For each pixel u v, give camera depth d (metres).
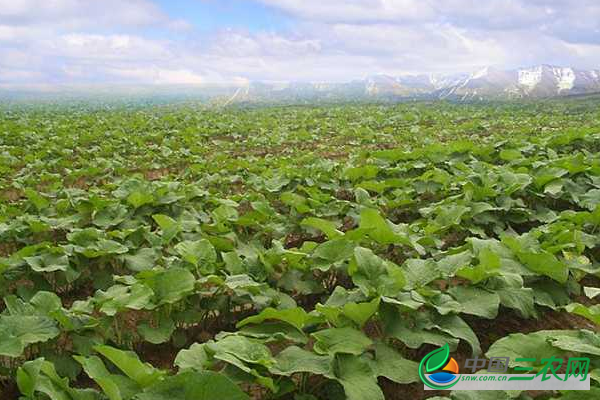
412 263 5.00
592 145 13.83
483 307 4.51
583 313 4.13
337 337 3.84
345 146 18.86
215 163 13.52
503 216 7.75
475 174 8.95
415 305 4.11
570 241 6.02
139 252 6.17
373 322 5.12
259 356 3.54
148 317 5.50
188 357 3.62
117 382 3.38
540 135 17.91
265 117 31.50
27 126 22.64
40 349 4.30
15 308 4.16
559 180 8.33
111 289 4.82
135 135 20.09
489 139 17.95
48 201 9.30
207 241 5.59
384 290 4.36
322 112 37.34
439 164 11.67
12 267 5.41
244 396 2.99
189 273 4.73
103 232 6.51
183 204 8.60
